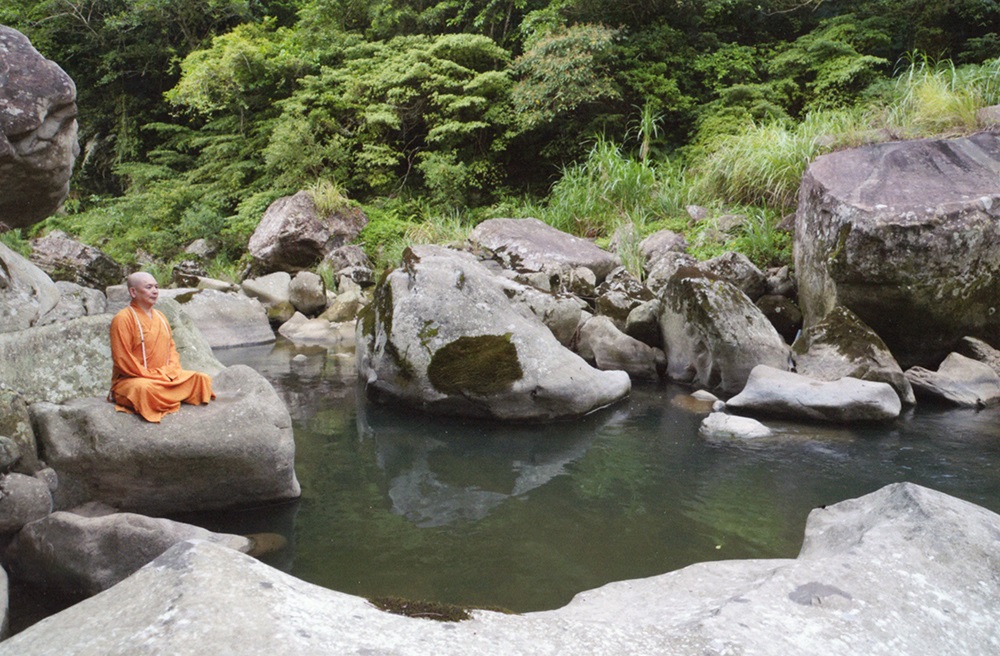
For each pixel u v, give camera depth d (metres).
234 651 1.69
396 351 7.12
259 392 4.96
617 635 2.01
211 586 1.92
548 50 15.38
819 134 11.80
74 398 4.78
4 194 5.31
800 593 2.18
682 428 6.48
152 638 1.73
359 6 19.20
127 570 3.61
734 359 7.66
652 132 16.42
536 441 6.18
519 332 7.02
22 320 5.71
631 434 6.34
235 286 13.16
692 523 4.42
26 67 5.13
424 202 16.75
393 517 4.55
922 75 12.55
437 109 17.33
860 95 14.63
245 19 21.66
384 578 3.72
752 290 9.71
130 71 22.25
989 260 7.58
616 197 13.91
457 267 7.45
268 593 1.95
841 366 7.36
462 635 1.95
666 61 16.34
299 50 18.55
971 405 7.09
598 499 4.84
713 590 2.62
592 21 16.47
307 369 9.06
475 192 17.14
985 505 4.62
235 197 18.28
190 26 22.23
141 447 4.38
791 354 7.82
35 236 19.33
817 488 4.97
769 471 5.33
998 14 15.52
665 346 8.65
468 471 5.44
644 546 4.11
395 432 6.44
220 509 4.67
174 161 20.86
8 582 3.59
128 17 21.12
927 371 7.57
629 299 9.63
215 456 4.48
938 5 15.46
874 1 16.05
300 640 1.76
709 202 12.83
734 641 1.94
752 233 10.92
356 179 17.44
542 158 17.39
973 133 9.89
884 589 2.21
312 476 5.34
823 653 1.93
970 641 2.08
